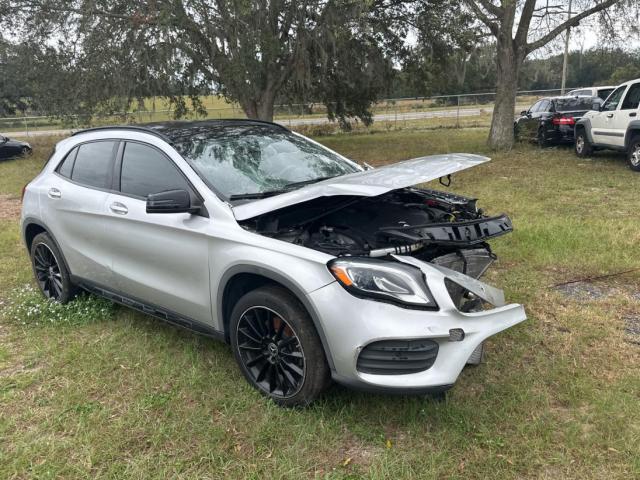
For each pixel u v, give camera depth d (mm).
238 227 3254
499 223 3402
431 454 2738
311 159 4230
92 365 3760
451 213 3785
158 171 3812
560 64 26375
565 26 14234
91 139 4543
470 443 2834
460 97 30062
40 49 14773
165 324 4391
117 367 3740
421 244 3234
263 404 3207
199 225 3402
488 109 31250
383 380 2756
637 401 3146
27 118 30922
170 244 3592
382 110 36750
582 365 3570
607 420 2977
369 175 3383
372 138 22375
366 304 2750
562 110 15328
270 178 3795
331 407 3148
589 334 3980
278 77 15938
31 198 4902
